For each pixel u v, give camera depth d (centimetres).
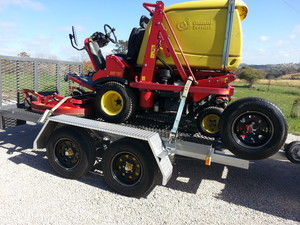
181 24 346
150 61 360
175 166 452
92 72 504
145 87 361
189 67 345
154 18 347
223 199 348
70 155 380
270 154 293
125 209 313
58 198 327
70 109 408
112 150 339
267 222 299
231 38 325
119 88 376
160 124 398
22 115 457
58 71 598
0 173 386
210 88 327
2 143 529
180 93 341
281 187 389
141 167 328
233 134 307
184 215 307
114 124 366
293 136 709
